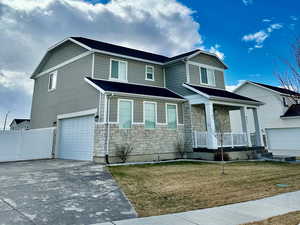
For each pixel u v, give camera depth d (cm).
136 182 704
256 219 391
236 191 605
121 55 1463
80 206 468
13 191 573
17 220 383
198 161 1299
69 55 1563
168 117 1427
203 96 1377
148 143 1280
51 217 401
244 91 2512
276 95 2194
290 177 811
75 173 836
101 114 1154
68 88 1492
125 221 384
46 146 1452
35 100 1881
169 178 776
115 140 1147
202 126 1534
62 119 1513
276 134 2186
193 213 429
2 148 1257
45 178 740
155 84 1655
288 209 451
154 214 427
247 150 1455
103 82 1313
